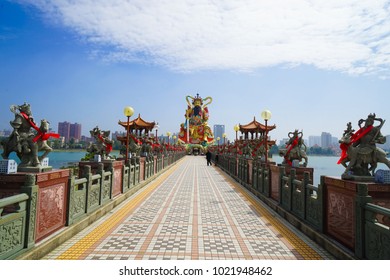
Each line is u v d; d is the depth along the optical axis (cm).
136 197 1166
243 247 594
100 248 566
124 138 1942
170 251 562
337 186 555
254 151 2092
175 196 1221
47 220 539
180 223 777
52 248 536
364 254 456
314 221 666
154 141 2402
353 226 493
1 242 400
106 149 1234
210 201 1121
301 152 1081
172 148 4416
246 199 1180
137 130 2211
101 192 851
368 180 543
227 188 1512
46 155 620
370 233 442
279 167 949
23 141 582
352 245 499
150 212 903
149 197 1181
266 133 1385
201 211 934
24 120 593
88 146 1221
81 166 994
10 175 523
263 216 878
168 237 649
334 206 573
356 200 473
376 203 506
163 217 841
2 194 522
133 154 1730
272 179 1066
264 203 1094
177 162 4003
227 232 701
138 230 699
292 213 812
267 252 568
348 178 555
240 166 1788
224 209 975
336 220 564
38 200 498
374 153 564
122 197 1057
